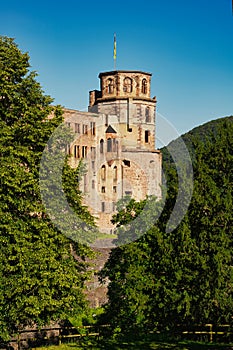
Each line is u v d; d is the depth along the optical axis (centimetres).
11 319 2450
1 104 2620
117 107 7388
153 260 2806
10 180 2445
